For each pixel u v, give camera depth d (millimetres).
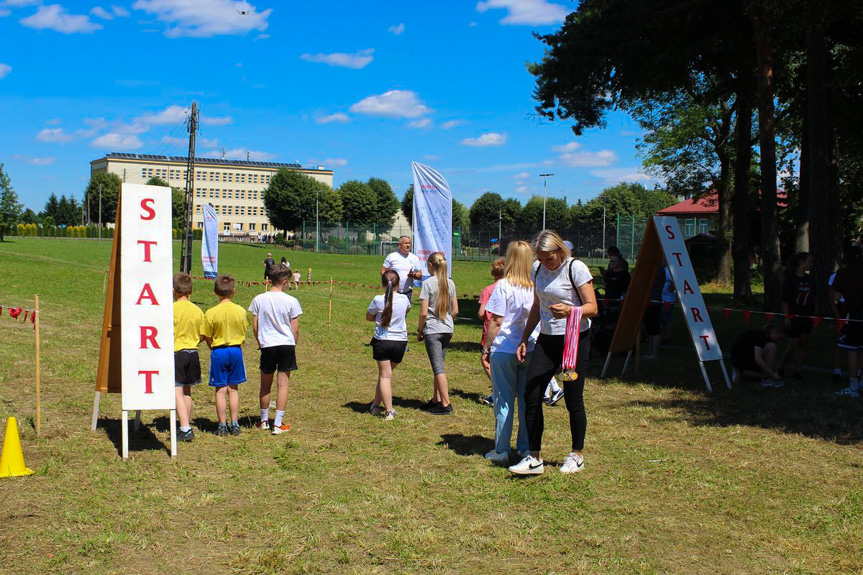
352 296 28188
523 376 6227
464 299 27297
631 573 4074
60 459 6098
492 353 6180
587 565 4164
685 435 7180
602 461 6234
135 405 6215
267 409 7316
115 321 6973
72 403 8344
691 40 19266
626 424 7648
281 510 5031
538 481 5664
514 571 4105
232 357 6996
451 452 6516
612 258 12773
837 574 4098
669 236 9906
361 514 4945
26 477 5621
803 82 22031
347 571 4086
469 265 65688
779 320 18656
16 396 8703
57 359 11289
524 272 6109
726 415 8047
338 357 12422
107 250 68125
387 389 7805
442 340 8133
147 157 144000
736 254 26078
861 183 32625
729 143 33688
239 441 6848
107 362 7000
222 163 145750
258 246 90938
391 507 5074
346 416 7977
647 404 8633
